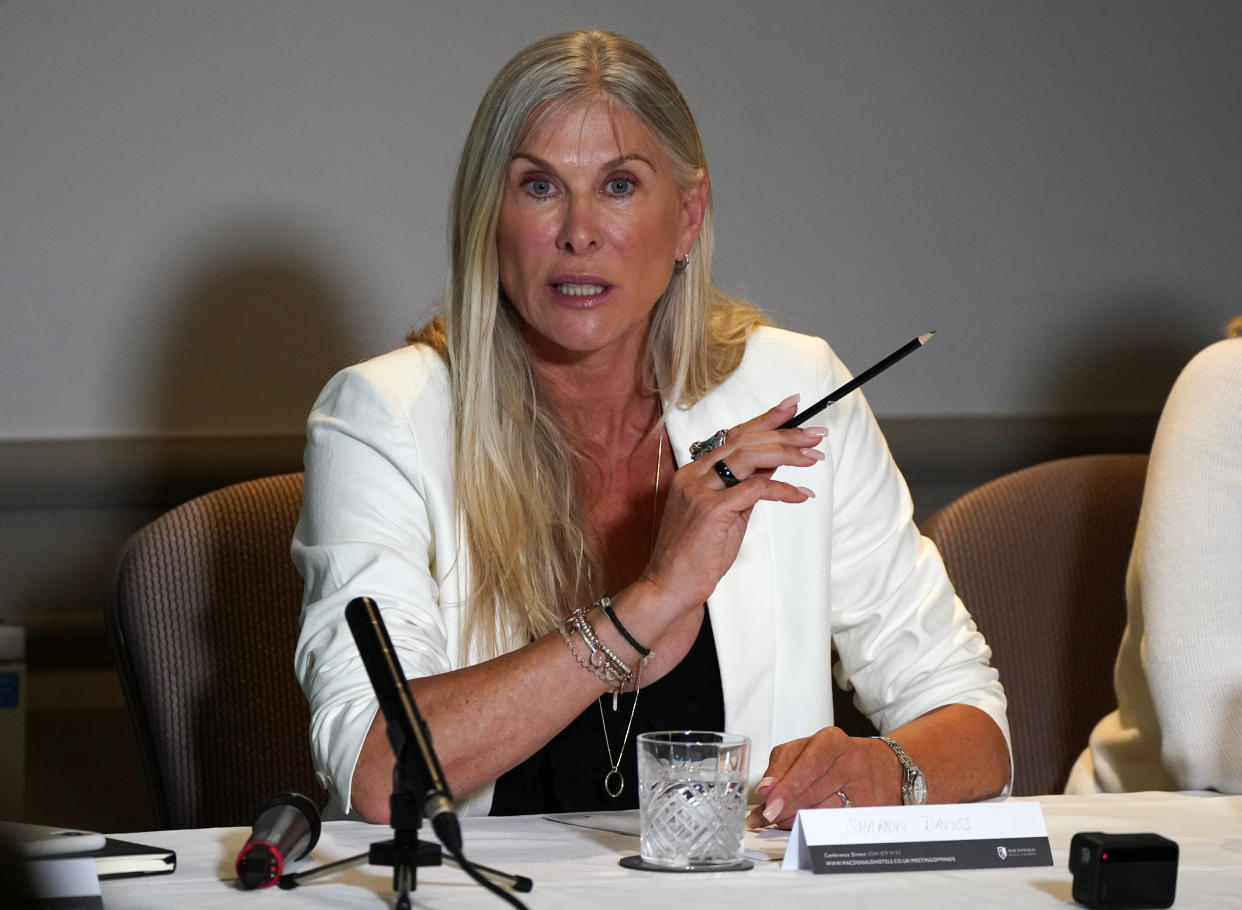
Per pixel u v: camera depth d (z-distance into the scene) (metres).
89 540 10.67
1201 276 13.38
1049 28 12.87
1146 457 9.40
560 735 6.21
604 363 6.55
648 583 5.30
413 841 3.73
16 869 1.34
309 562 6.21
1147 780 7.36
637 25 11.74
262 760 7.56
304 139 11.04
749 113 12.09
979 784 5.86
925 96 12.55
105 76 10.62
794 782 5.04
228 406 10.98
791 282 12.27
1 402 10.51
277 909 3.79
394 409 6.40
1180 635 6.63
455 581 6.38
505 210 6.21
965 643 6.92
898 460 12.41
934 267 12.64
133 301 10.75
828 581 6.85
